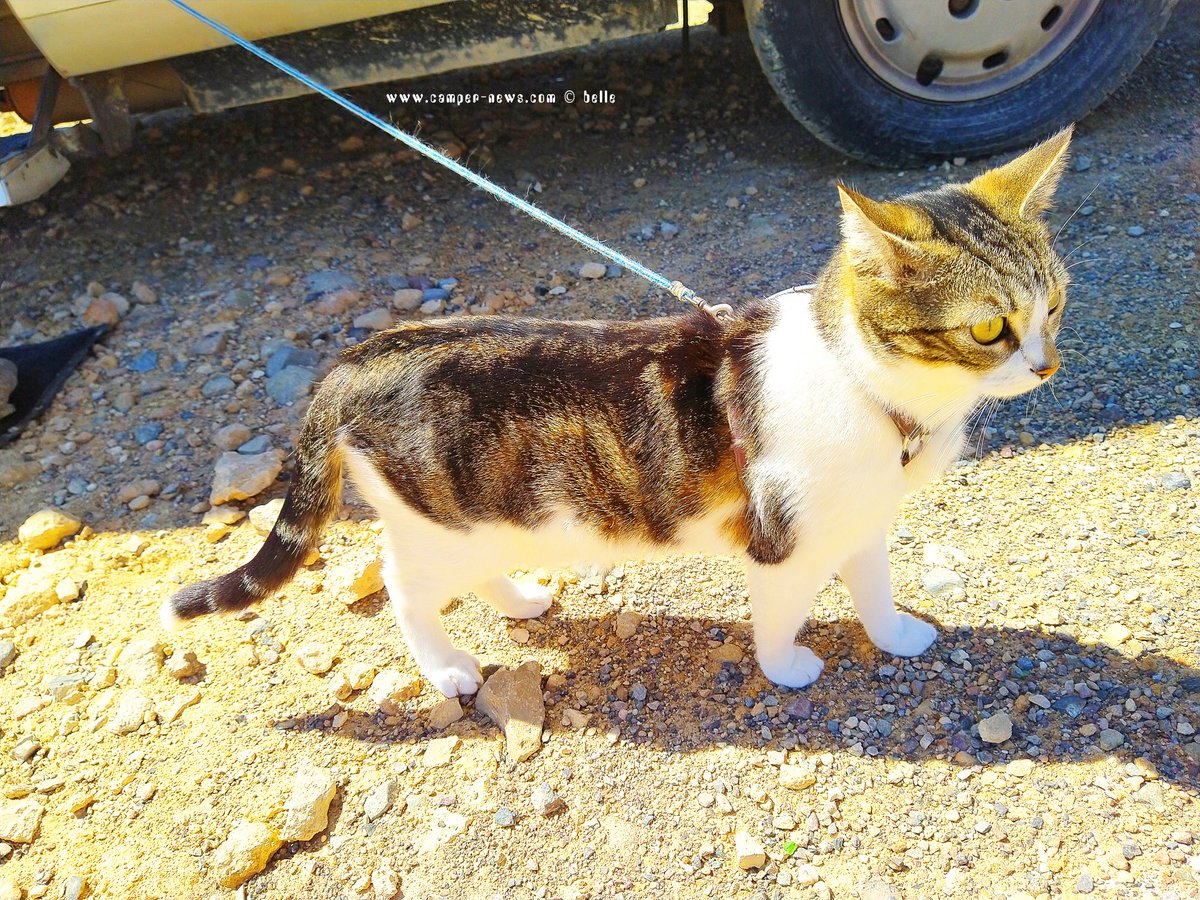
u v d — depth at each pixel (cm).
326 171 150
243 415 111
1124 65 134
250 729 80
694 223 134
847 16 126
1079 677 77
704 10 183
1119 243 118
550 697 81
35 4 109
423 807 74
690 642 84
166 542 98
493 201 143
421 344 71
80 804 75
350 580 89
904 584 86
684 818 71
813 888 67
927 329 60
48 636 89
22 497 104
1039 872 66
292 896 69
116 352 121
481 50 128
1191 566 83
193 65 125
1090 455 95
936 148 135
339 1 116
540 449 69
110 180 151
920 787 71
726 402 68
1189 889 64
